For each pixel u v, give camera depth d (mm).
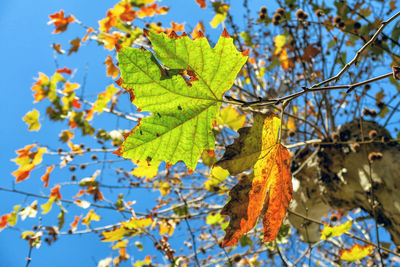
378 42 1235
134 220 1321
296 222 1525
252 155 522
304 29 1461
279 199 534
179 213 1667
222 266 1412
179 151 504
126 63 463
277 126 531
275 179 533
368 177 1146
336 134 1324
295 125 2096
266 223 524
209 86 492
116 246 1604
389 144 1171
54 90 1861
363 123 1297
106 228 1711
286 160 537
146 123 486
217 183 1340
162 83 476
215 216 1257
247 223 516
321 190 1360
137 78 469
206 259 2006
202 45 478
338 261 1346
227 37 480
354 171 1205
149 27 1692
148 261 1441
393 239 1062
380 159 1138
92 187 1720
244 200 521
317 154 1363
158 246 1348
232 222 513
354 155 1218
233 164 516
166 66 476
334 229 915
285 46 1834
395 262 1663
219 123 1099
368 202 1146
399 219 1028
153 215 1646
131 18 1649
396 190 1064
